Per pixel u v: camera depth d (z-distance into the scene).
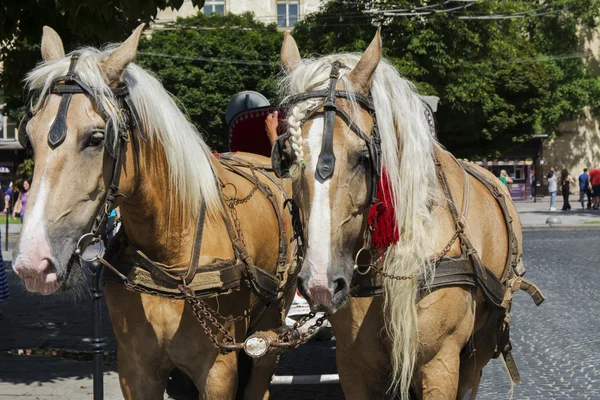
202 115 25.33
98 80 2.88
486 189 3.89
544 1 35.12
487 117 28.45
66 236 2.75
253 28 26.97
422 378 3.25
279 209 4.22
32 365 6.84
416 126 3.20
